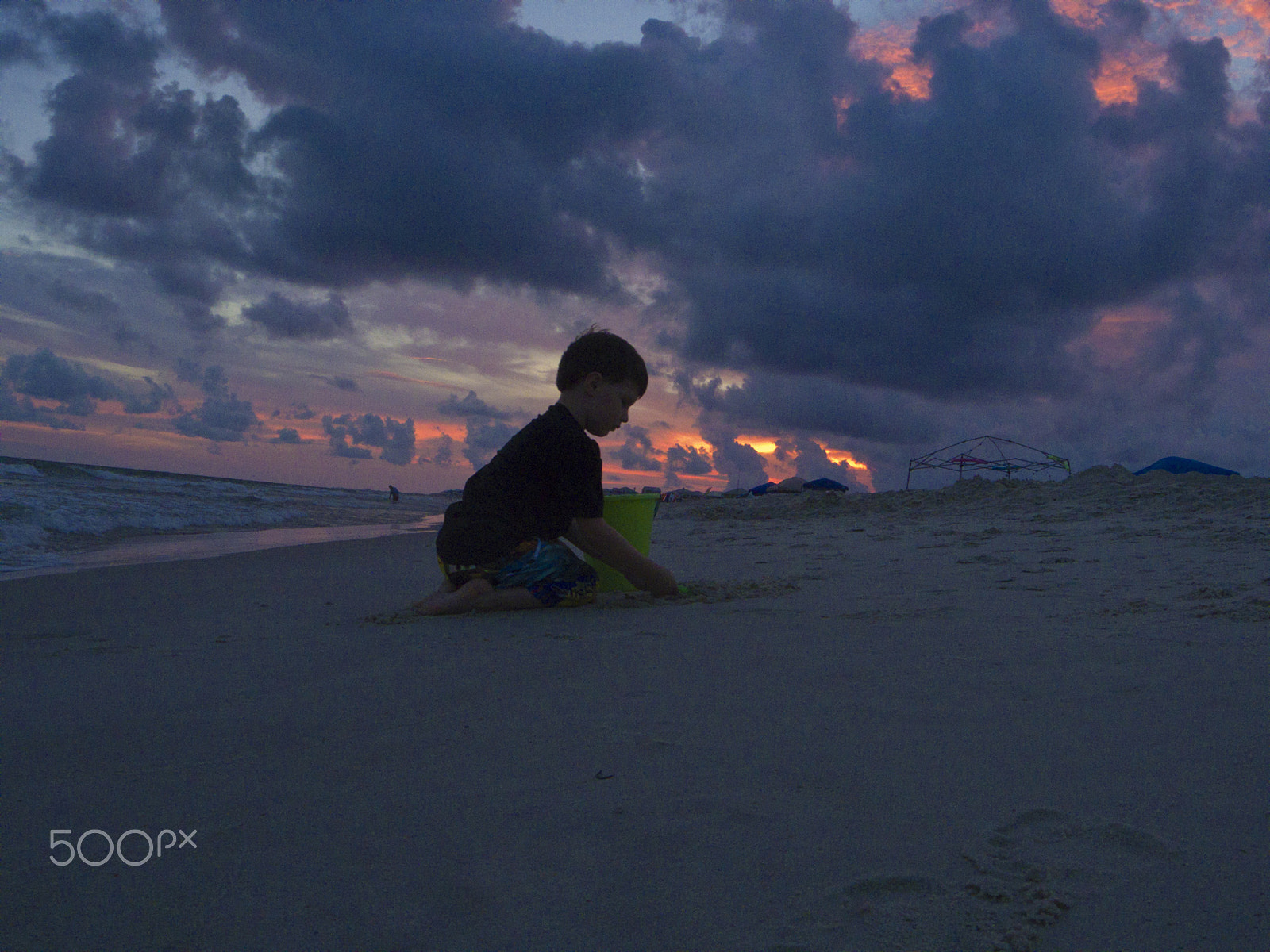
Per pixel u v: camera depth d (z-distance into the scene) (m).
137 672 2.28
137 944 0.91
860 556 5.48
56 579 4.99
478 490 3.47
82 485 16.38
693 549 6.81
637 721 1.70
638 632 2.72
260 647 2.64
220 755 1.54
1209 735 1.50
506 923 0.94
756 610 3.12
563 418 3.36
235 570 5.61
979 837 1.12
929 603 3.16
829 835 1.14
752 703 1.81
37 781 1.42
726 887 1.01
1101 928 0.90
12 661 2.46
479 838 1.16
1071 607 2.95
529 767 1.44
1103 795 1.25
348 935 0.92
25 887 1.04
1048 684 1.88
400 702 1.90
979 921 0.92
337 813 1.26
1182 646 2.21
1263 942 0.86
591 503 3.34
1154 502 8.06
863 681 1.97
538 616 3.19
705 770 1.40
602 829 1.18
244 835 1.19
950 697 1.81
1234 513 6.68
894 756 1.44
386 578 5.11
